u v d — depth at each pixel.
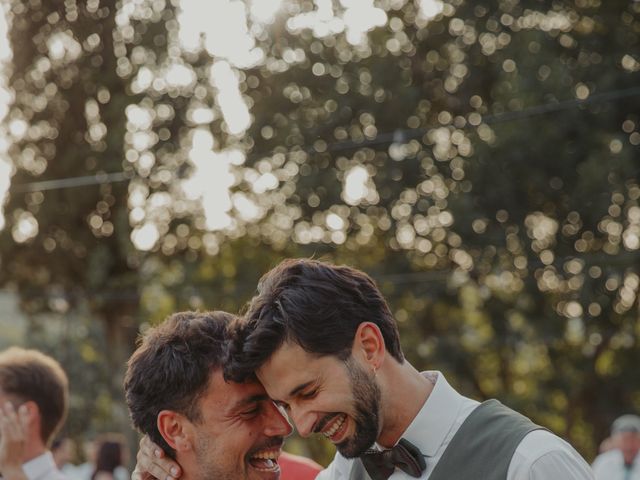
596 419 14.69
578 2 13.91
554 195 13.58
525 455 2.21
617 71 13.50
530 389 15.14
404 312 14.80
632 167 13.06
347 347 2.21
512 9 14.09
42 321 15.36
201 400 2.48
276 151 14.26
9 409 3.36
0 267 14.80
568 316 13.88
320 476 2.69
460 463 2.28
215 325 2.53
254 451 2.50
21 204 14.52
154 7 14.33
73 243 14.51
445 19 14.38
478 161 13.63
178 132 14.48
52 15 14.36
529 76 13.35
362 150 14.32
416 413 2.34
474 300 14.75
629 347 14.31
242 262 14.74
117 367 14.89
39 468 3.39
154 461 2.53
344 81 14.31
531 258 13.68
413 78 14.47
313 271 2.25
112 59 14.35
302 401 2.21
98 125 14.41
